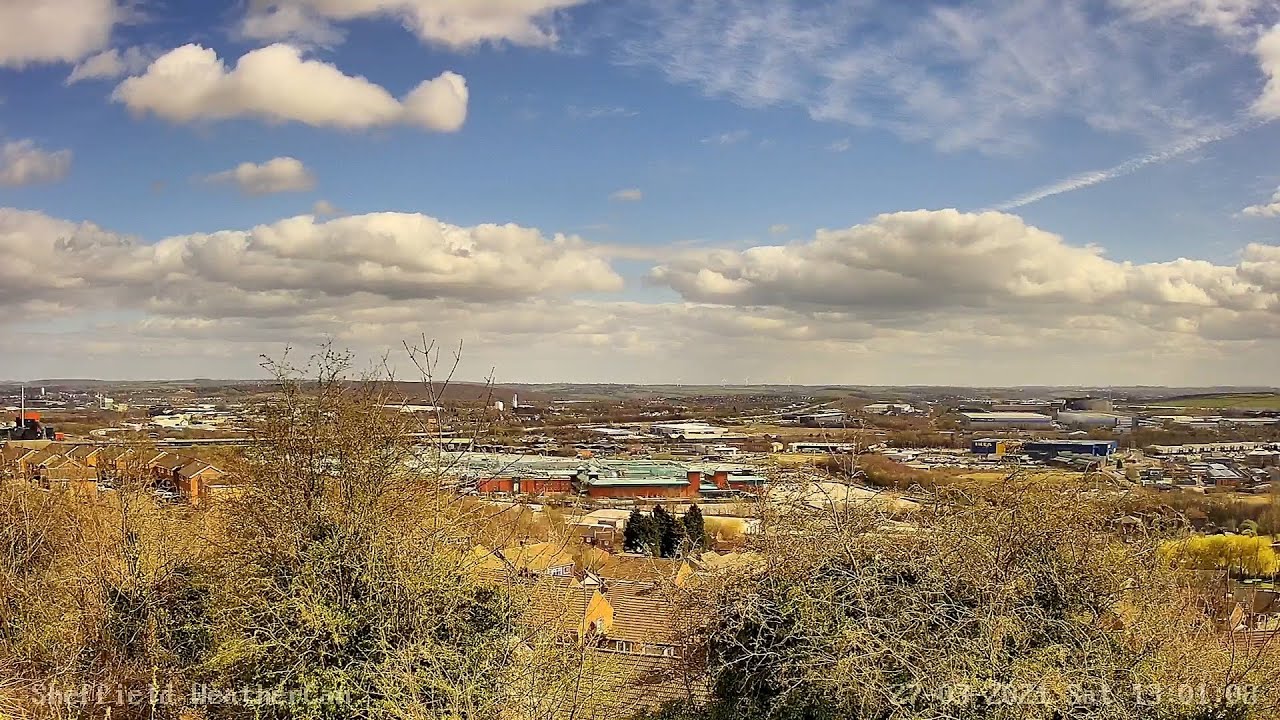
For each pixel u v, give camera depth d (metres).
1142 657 7.29
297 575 9.70
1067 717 6.96
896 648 7.40
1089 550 7.86
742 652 8.38
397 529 10.23
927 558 7.99
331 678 9.14
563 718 8.66
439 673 8.86
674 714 8.80
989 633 7.22
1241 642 8.12
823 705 7.61
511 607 9.93
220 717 9.75
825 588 7.84
